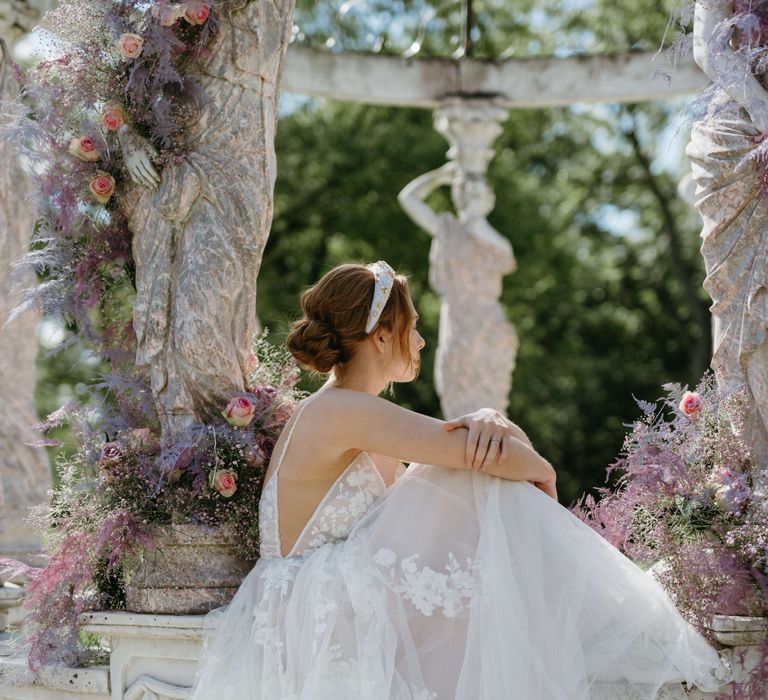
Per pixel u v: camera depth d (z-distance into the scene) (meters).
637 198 17.86
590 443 16.83
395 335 3.32
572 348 17.58
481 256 7.76
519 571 2.97
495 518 3.02
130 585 3.60
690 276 17.12
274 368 3.92
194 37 3.68
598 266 17.61
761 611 3.13
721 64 3.28
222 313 3.64
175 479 3.59
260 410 3.68
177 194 3.63
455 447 3.07
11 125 3.78
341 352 3.29
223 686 3.09
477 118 7.63
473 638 2.91
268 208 3.75
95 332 3.90
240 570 3.55
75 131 3.83
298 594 3.05
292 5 3.83
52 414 3.84
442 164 16.05
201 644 3.36
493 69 7.64
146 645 3.46
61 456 3.79
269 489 3.28
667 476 3.24
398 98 7.65
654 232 17.81
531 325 17.16
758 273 3.35
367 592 2.97
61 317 3.90
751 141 3.38
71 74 3.73
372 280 3.30
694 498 3.21
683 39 3.46
